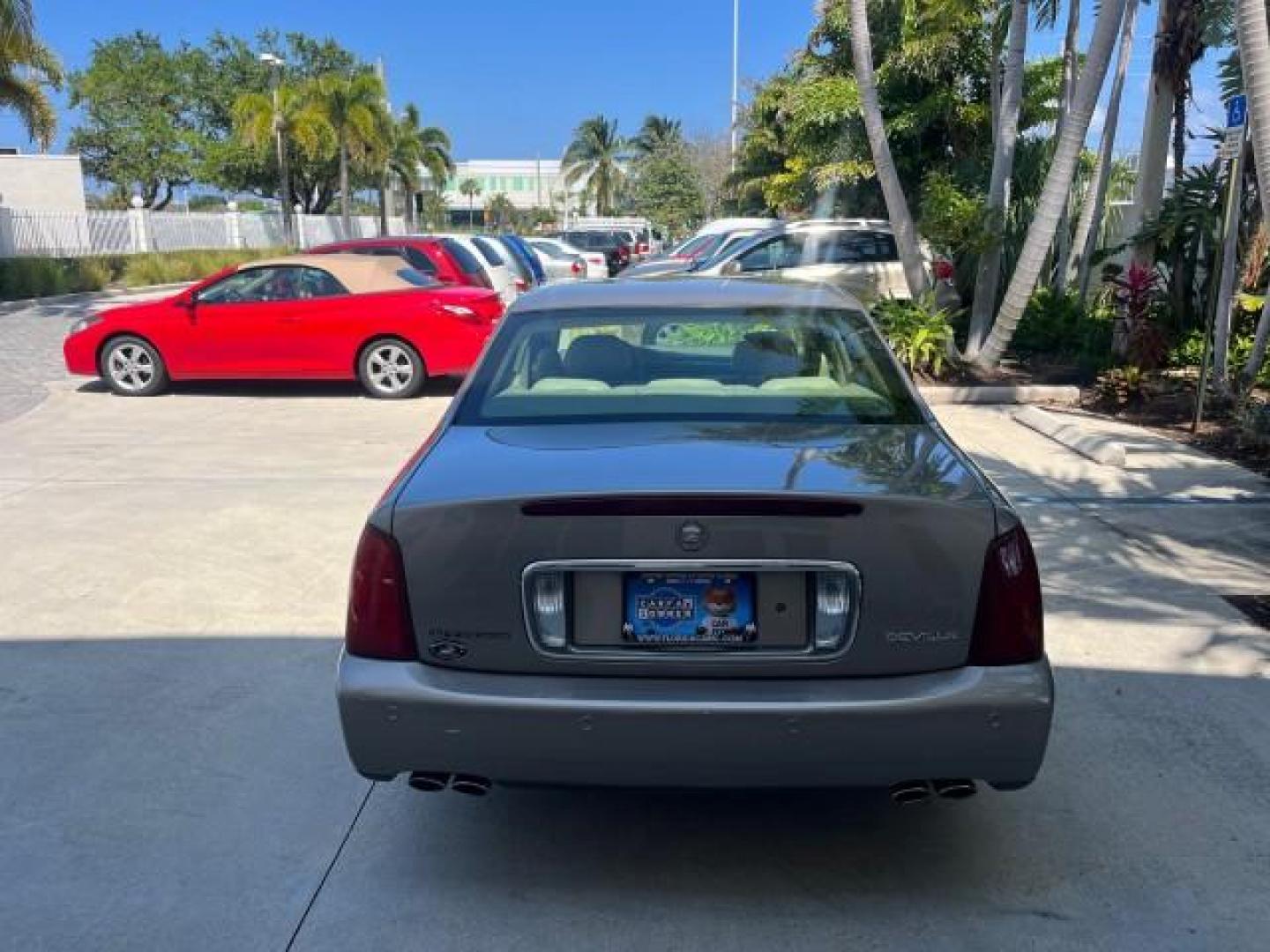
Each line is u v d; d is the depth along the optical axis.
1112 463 8.23
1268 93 6.75
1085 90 10.63
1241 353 11.41
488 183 121.19
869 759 2.91
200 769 3.92
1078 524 6.72
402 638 3.02
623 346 4.13
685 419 3.73
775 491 2.95
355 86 47.31
